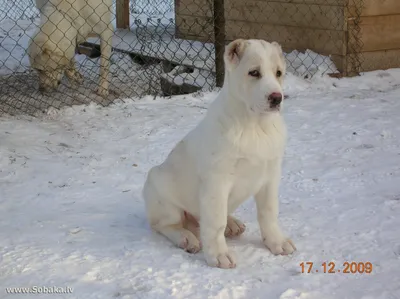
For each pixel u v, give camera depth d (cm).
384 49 489
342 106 408
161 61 513
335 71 475
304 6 490
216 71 458
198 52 498
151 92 464
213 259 243
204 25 561
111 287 230
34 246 255
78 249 254
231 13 547
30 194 305
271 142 243
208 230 246
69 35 457
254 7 528
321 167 325
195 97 439
